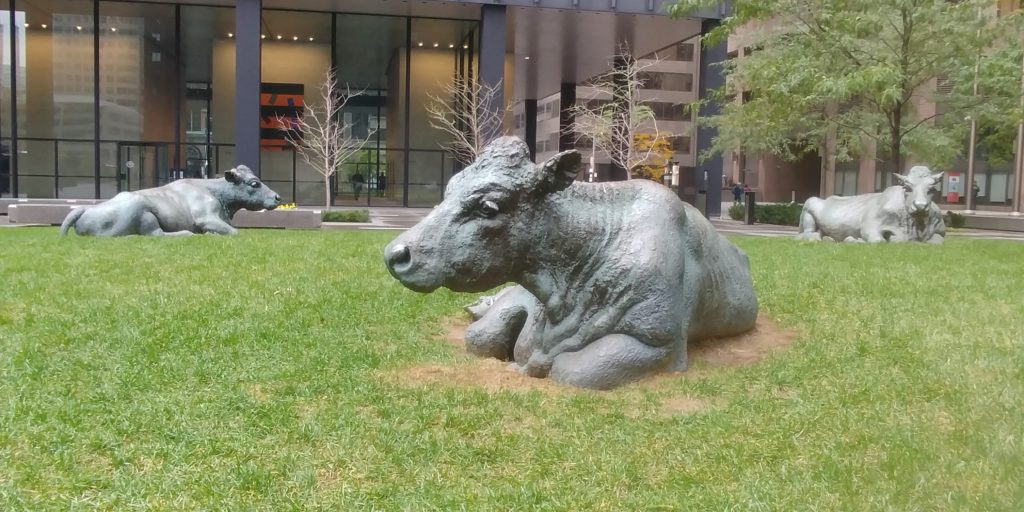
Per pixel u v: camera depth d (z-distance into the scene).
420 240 4.69
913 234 15.24
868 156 27.95
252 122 30.94
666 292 5.14
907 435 4.13
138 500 3.37
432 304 7.77
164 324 6.46
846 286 8.41
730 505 3.37
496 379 5.29
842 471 3.69
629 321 5.12
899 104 20.03
